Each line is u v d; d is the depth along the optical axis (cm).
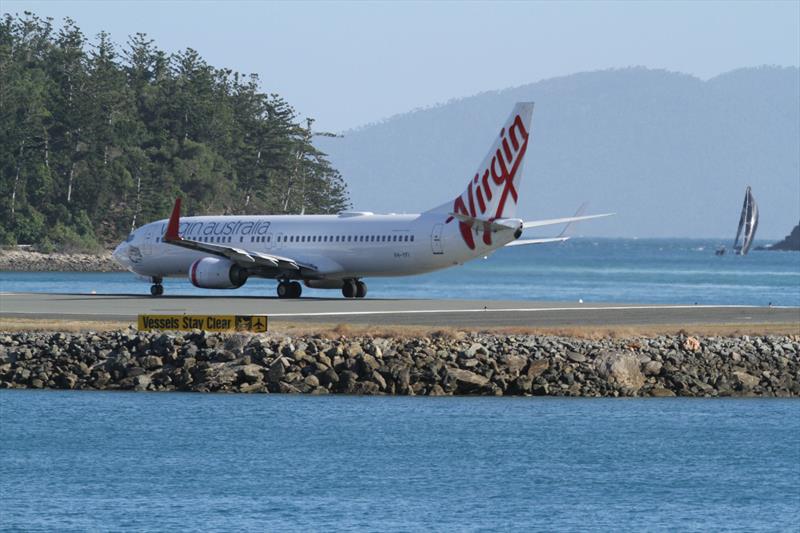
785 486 15275
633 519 13662
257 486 15050
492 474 15750
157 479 15375
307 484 15175
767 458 16750
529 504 14312
